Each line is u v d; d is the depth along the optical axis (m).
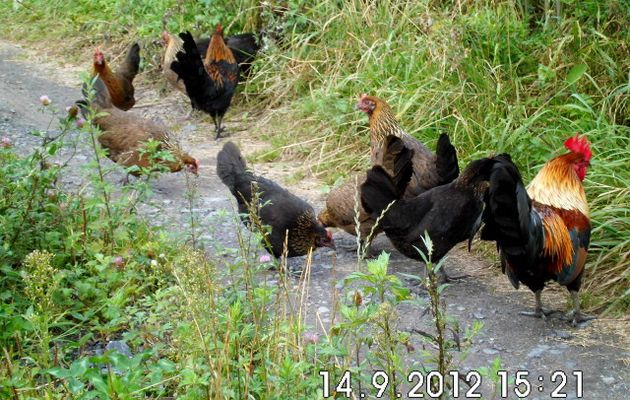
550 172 5.54
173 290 4.31
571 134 7.55
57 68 13.28
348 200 6.47
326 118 9.38
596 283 6.07
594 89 8.34
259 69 11.09
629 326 5.53
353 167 8.53
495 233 5.12
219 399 3.62
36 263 4.67
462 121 7.99
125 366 4.01
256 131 10.06
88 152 8.93
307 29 11.16
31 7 15.97
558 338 5.39
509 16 9.47
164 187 8.14
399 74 9.30
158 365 4.10
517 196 4.90
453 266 6.57
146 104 11.53
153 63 12.42
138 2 13.75
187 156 7.62
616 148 7.18
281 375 3.78
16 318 4.79
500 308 5.83
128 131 7.62
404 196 6.40
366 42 10.04
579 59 8.52
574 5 9.22
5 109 10.94
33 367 4.40
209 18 12.26
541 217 5.31
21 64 13.49
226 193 8.02
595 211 6.47
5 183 5.85
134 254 5.75
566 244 5.30
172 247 5.89
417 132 8.34
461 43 8.87
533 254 5.18
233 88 9.98
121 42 13.59
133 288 5.27
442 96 8.50
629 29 8.59
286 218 6.12
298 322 4.15
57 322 4.82
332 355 4.06
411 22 9.68
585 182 6.80
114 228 6.03
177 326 4.19
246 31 12.04
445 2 10.22
